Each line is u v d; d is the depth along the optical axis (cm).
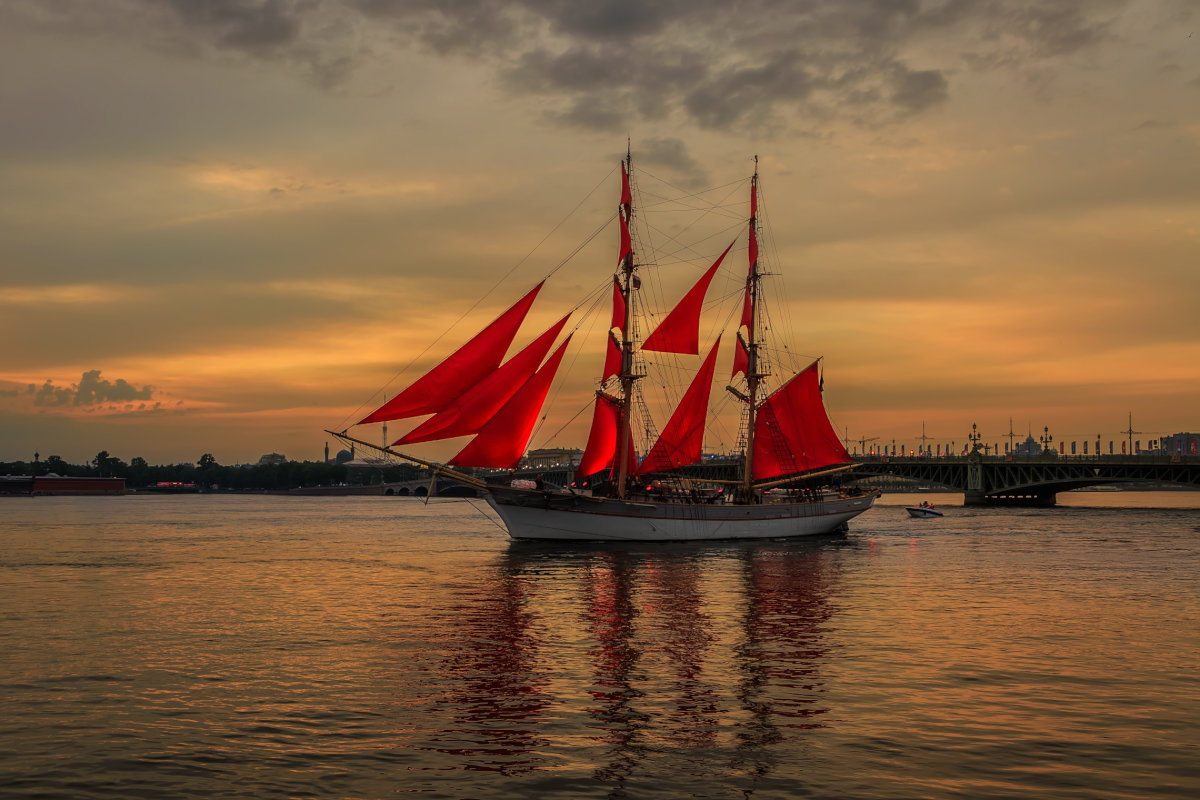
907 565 7106
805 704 2889
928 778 2270
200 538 11444
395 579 6378
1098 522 13388
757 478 10288
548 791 2200
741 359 10362
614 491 9306
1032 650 3697
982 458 18750
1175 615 4591
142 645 3938
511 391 8131
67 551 9294
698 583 5956
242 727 2692
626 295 9156
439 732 2630
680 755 2431
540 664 3466
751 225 10306
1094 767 2342
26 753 2475
